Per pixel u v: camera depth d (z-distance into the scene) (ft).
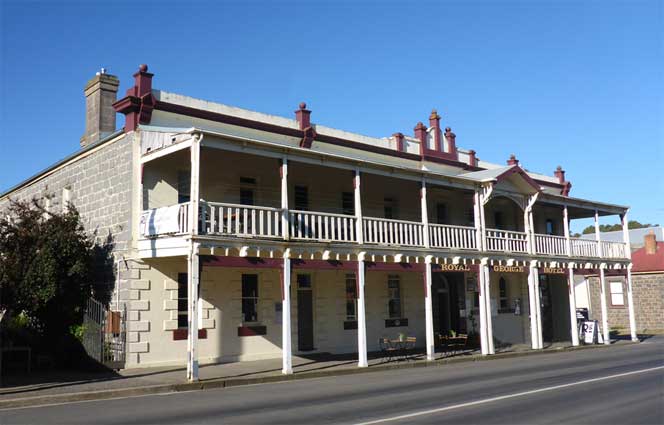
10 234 61.82
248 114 71.15
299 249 60.44
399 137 87.61
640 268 134.92
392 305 86.74
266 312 71.15
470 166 97.86
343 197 81.82
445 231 76.64
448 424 31.45
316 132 76.54
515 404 37.76
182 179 66.18
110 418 34.76
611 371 56.18
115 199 64.64
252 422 32.99
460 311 93.15
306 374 57.11
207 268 65.98
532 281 87.30
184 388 48.75
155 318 61.52
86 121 79.20
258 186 72.54
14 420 34.50
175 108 64.75
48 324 64.49
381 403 39.22
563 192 114.62
